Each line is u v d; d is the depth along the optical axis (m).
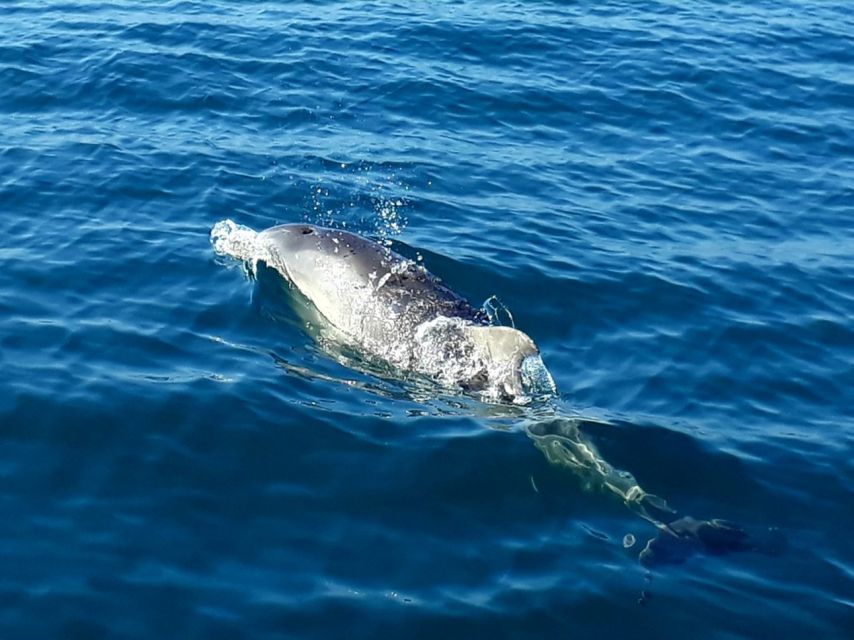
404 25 23.77
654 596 8.77
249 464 10.14
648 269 14.55
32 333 12.01
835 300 14.15
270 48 21.83
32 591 8.47
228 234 14.54
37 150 16.81
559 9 25.77
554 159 18.28
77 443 10.23
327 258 13.33
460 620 8.42
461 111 19.84
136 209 15.21
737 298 14.01
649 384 11.98
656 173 18.05
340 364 12.00
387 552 9.15
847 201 17.41
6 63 20.08
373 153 17.77
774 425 11.37
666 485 10.20
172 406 10.83
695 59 23.00
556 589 8.80
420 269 13.27
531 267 14.29
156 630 8.18
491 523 9.58
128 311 12.64
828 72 22.72
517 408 11.28
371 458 10.30
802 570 9.20
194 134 17.92
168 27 22.58
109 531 9.18
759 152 19.11
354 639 8.20
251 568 8.88
